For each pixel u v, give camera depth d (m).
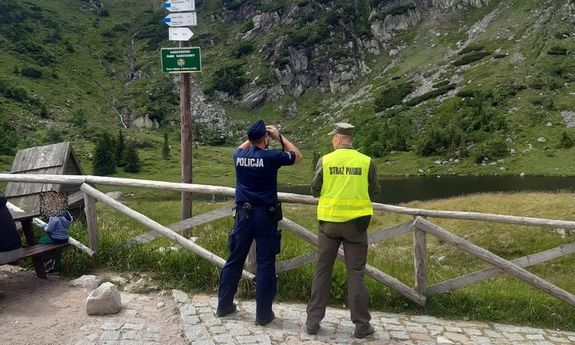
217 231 9.14
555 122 98.50
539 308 6.82
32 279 7.00
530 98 109.12
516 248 18.22
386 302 6.82
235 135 146.12
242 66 176.12
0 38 171.62
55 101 144.62
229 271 5.90
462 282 6.88
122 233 8.54
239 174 5.77
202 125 149.75
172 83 169.88
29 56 168.38
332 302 6.80
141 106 153.38
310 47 173.25
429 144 99.00
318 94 163.00
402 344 5.53
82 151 103.75
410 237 18.17
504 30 150.62
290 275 7.01
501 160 87.38
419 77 144.88
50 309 5.97
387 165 95.50
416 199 56.41
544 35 136.25
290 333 5.61
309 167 99.56
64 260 7.44
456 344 5.65
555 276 14.03
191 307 6.16
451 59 148.38
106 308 5.88
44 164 11.45
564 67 118.44
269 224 5.70
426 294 6.86
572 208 23.00
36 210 10.67
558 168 79.69
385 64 165.12
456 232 20.09
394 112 126.56
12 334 5.28
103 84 169.62
